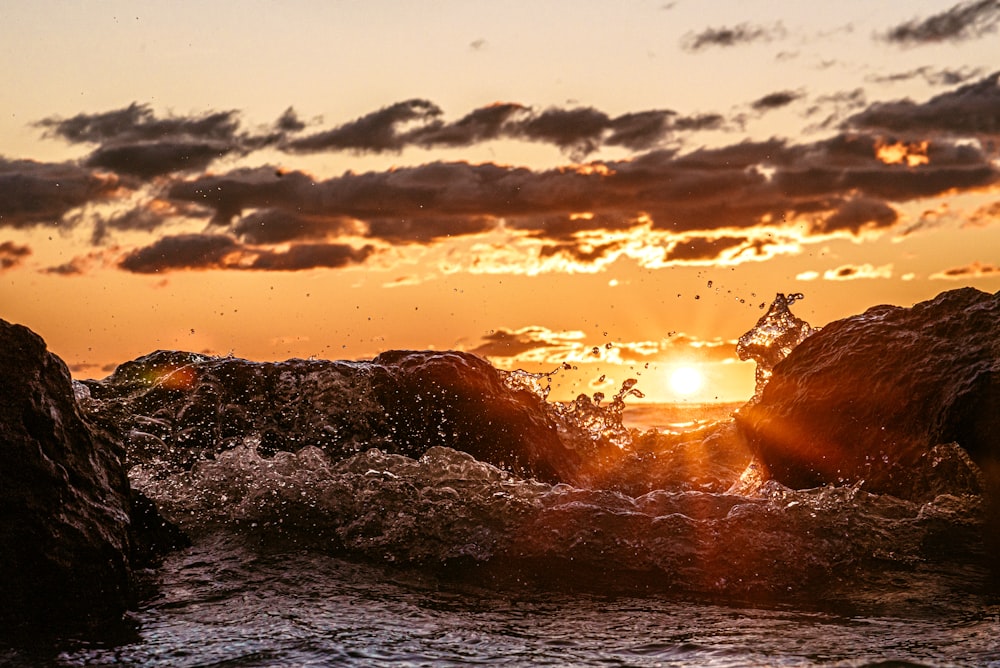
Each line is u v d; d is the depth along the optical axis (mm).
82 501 4586
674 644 4117
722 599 4871
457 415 7527
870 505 5910
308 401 7344
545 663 3867
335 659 3885
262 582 4977
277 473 6148
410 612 4574
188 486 6090
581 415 9156
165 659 3889
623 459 8852
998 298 6676
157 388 7336
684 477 8508
